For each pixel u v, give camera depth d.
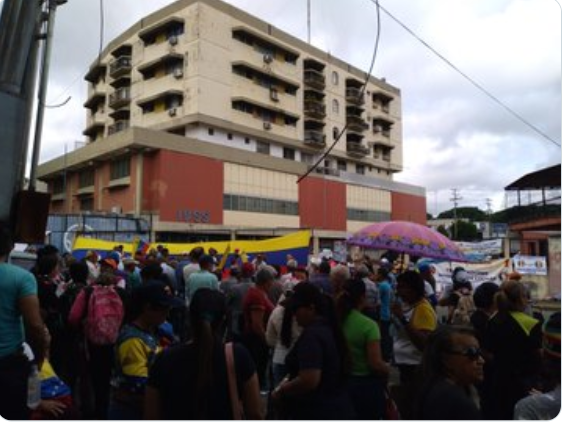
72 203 46.22
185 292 8.74
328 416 3.34
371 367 3.99
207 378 2.62
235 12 47.84
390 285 8.27
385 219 60.28
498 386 4.45
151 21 48.38
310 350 3.38
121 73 50.22
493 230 46.19
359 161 62.88
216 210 40.22
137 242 14.95
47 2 5.41
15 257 9.05
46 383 3.84
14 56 4.62
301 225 48.12
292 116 53.19
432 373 2.57
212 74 45.09
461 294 8.70
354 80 62.25
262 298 6.59
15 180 4.59
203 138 44.44
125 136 36.94
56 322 5.45
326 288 6.80
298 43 54.69
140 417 3.54
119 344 3.67
